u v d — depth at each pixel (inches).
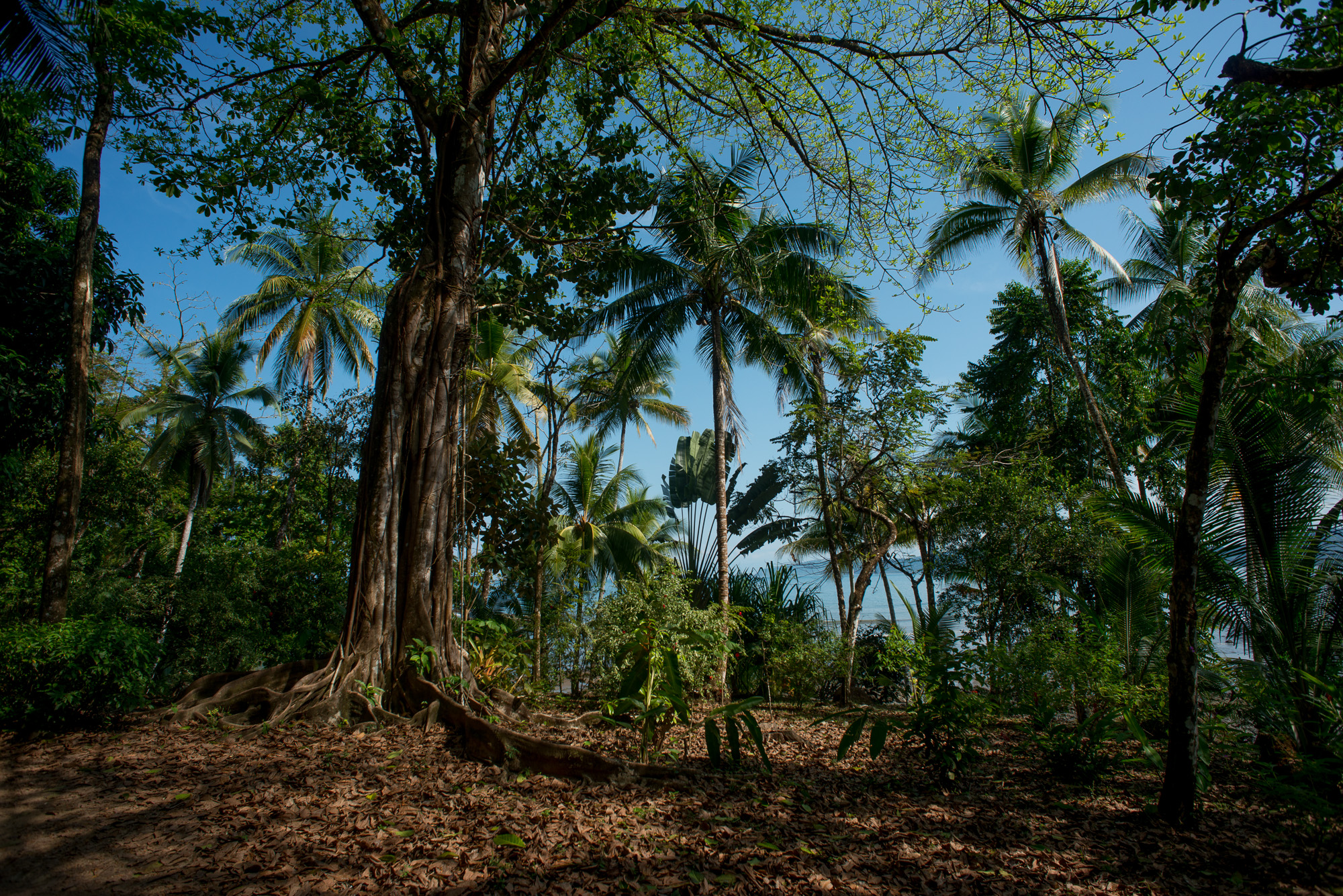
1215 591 285.6
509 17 367.2
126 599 404.5
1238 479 279.0
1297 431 281.1
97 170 327.6
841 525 660.1
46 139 398.0
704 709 422.6
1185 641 199.3
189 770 202.5
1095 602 493.7
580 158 377.7
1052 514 493.0
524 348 492.7
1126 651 347.3
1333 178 181.3
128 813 168.9
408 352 309.9
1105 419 687.1
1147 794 233.3
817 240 582.9
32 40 289.3
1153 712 286.8
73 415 309.4
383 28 323.9
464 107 319.6
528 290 402.3
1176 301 285.9
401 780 200.4
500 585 576.7
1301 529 268.7
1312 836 173.6
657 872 147.7
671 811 185.6
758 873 150.1
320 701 259.3
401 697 273.7
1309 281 228.4
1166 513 315.3
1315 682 213.8
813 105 357.7
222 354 826.8
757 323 604.7
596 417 792.3
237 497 923.4
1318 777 182.5
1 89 312.8
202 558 434.6
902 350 513.0
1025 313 752.3
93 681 237.5
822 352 605.9
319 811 173.8
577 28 281.1
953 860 164.1
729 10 313.9
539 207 378.6
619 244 399.2
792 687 515.5
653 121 373.7
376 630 280.1
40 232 429.7
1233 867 164.9
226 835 157.6
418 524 296.2
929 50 329.1
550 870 146.1
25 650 228.7
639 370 636.1
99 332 429.4
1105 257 621.6
